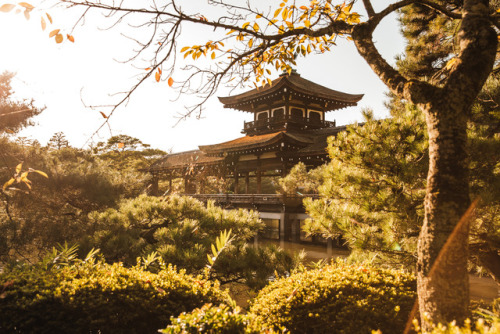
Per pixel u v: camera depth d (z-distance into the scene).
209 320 3.00
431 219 2.64
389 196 5.25
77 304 4.11
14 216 12.12
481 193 4.37
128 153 39.22
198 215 9.16
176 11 3.16
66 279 4.54
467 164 2.65
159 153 42.56
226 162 30.91
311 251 18.75
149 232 9.46
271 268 6.80
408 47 10.03
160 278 4.99
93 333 4.21
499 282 4.75
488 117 5.30
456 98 2.62
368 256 6.11
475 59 2.63
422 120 5.32
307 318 4.20
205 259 6.91
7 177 10.80
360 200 5.55
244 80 4.25
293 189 21.39
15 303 4.05
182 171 33.41
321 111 35.50
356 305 4.15
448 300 2.46
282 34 3.71
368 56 3.23
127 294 4.42
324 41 4.31
